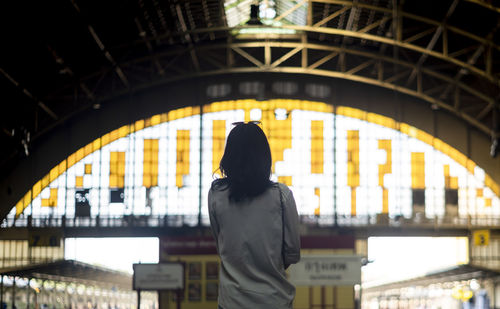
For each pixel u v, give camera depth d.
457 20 49.62
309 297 39.91
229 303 4.10
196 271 36.66
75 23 46.62
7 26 44.78
